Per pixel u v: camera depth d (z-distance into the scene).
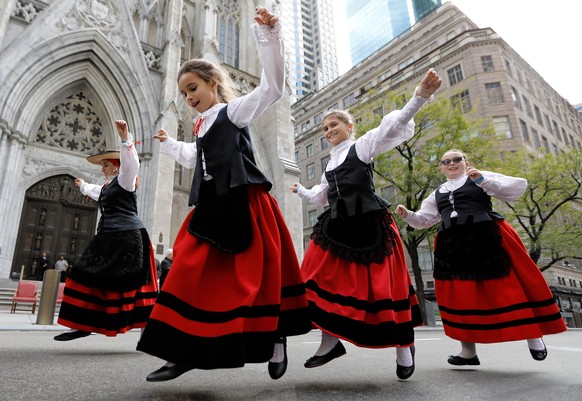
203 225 2.03
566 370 3.19
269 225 2.16
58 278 8.39
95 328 3.68
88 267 3.73
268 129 22.23
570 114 46.38
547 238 20.70
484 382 2.58
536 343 3.37
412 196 18.62
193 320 1.79
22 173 15.93
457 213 3.62
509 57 36.59
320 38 122.38
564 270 33.22
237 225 2.02
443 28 43.56
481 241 3.45
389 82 41.88
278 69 2.01
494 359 4.03
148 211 16.59
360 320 2.45
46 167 16.64
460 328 3.38
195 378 2.51
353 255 2.63
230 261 1.98
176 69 19.44
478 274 3.38
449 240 3.62
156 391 2.04
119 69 18.05
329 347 2.61
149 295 4.17
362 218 2.75
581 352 4.82
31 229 16.11
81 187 4.85
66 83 17.39
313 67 120.69
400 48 50.28
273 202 2.31
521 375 2.91
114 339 5.54
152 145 17.80
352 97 50.56
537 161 21.22
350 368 3.19
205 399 1.90
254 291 1.88
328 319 2.41
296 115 60.47
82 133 18.08
